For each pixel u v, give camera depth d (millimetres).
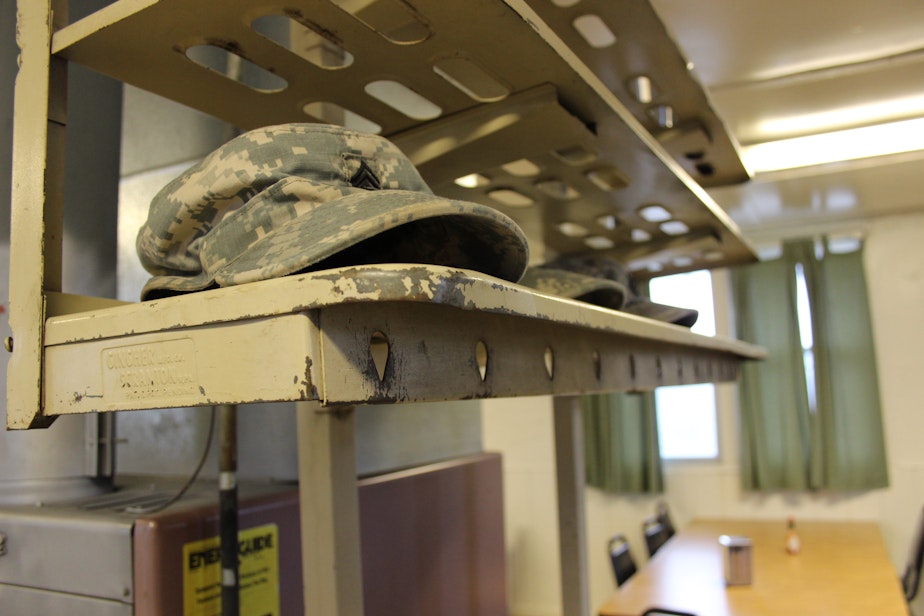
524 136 944
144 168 1485
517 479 4848
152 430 1462
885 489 4113
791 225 4426
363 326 488
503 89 939
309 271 510
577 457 1634
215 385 495
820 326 4211
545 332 778
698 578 2809
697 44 2318
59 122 658
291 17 683
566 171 1130
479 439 1853
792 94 2711
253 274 499
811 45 2342
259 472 1364
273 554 1149
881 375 4191
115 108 1358
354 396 472
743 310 4398
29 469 1173
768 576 2826
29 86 657
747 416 4324
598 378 923
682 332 1071
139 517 1002
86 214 1279
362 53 767
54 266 638
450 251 633
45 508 1109
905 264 4199
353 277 432
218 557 1064
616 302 1097
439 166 1018
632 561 3449
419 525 1455
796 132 3090
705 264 1838
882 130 2918
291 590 1178
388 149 654
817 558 3125
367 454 1425
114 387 565
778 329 4312
